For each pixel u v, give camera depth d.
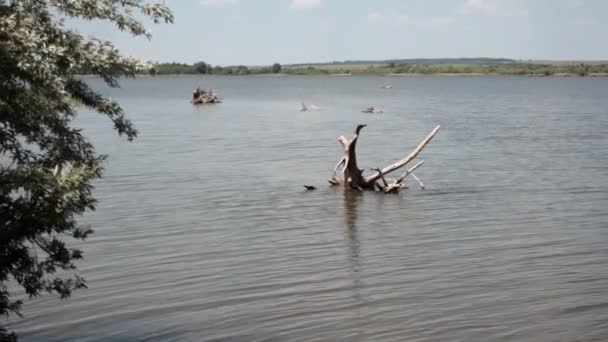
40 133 11.11
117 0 11.18
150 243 20.62
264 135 53.28
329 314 14.89
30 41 10.07
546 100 109.62
